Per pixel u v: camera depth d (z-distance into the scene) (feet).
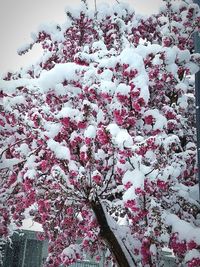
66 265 21.88
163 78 19.27
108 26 26.91
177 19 26.48
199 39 22.82
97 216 17.44
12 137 20.61
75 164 16.58
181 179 20.29
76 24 25.54
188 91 25.96
